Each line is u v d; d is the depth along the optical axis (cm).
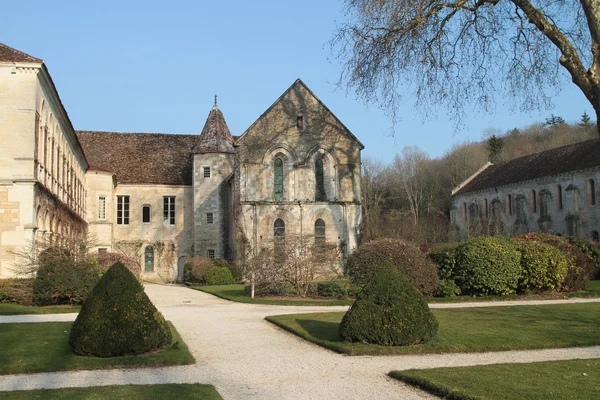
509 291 2662
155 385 1052
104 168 5522
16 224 2814
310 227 4322
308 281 2770
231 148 5481
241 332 1719
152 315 1363
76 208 4553
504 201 6744
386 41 2103
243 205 4291
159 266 5612
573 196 5631
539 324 1716
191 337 1634
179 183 5716
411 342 1395
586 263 2977
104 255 3794
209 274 4369
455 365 1210
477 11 2067
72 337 1328
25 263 2689
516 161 6981
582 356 1298
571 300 2536
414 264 2555
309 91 4444
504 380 1029
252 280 2772
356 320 1422
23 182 2839
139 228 5622
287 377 1130
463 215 7606
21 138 2880
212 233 5325
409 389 1025
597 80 1524
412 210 8119
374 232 6462
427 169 9231
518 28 2044
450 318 1861
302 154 4372
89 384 1083
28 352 1347
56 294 2488
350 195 4412
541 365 1164
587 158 5581
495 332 1561
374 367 1206
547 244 2814
